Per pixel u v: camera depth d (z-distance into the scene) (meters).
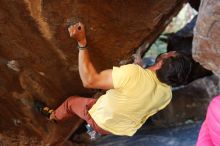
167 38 6.99
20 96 4.07
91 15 3.73
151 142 5.32
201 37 3.38
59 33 3.69
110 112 3.65
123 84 3.38
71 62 3.97
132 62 4.26
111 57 4.10
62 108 4.16
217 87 5.64
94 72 3.43
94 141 5.43
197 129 5.41
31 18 3.49
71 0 3.54
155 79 3.47
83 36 3.44
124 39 4.05
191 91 5.63
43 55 3.82
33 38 3.65
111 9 3.83
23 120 4.29
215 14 3.15
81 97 4.13
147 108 3.61
